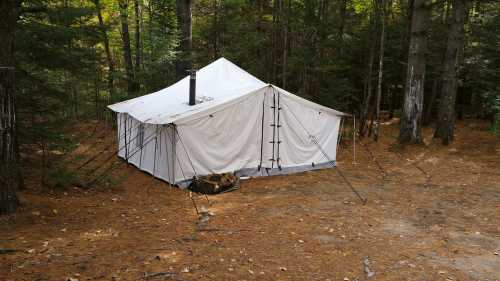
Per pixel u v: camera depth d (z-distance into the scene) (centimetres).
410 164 1194
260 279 462
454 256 546
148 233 611
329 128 1195
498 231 651
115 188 912
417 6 1316
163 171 999
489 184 962
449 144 1422
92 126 1847
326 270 494
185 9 1628
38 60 831
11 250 499
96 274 452
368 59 1878
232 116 1012
